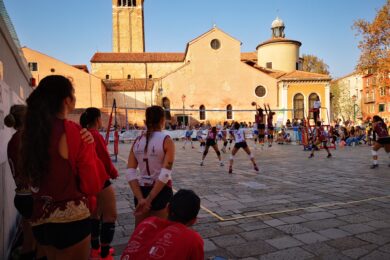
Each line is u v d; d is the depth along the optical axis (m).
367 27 29.84
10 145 3.42
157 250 2.04
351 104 56.47
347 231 4.80
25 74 9.01
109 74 50.69
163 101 42.72
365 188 7.82
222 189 7.90
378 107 54.19
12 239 4.87
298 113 42.78
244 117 43.47
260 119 20.30
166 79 42.62
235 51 43.69
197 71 43.16
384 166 11.75
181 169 11.61
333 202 6.49
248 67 43.72
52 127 2.18
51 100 2.22
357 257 3.92
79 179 2.27
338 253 4.04
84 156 2.27
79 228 2.30
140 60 51.22
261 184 8.49
